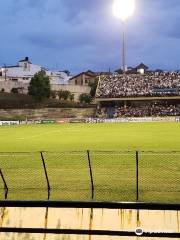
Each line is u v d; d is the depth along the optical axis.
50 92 128.12
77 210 15.04
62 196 17.50
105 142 44.84
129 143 43.06
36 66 165.00
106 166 25.83
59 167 25.91
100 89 112.06
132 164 26.31
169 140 45.31
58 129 71.00
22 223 15.11
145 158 28.59
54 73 173.00
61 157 30.44
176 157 28.47
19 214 15.20
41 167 26.02
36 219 15.12
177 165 25.31
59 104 118.00
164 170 23.80
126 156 29.91
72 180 21.30
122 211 14.87
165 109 101.88
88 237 14.80
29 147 41.38
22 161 28.53
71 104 119.62
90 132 61.44
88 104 119.44
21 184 20.31
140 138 48.69
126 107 106.88
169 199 16.81
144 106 106.44
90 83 156.12
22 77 158.88
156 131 60.03
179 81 109.56
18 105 114.25
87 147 40.06
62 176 22.61
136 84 112.31
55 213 15.10
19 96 123.31
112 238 14.68
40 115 109.44
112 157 29.64
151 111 101.19
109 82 115.50
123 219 14.78
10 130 70.69
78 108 111.62
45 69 169.75
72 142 45.75
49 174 23.23
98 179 21.53
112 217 14.84
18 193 18.19
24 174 23.36
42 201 15.22
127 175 22.62
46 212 15.15
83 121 97.94
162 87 107.75
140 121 93.75
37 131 66.50
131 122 92.12
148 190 18.56
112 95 107.19
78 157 30.23
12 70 163.25
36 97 120.69
